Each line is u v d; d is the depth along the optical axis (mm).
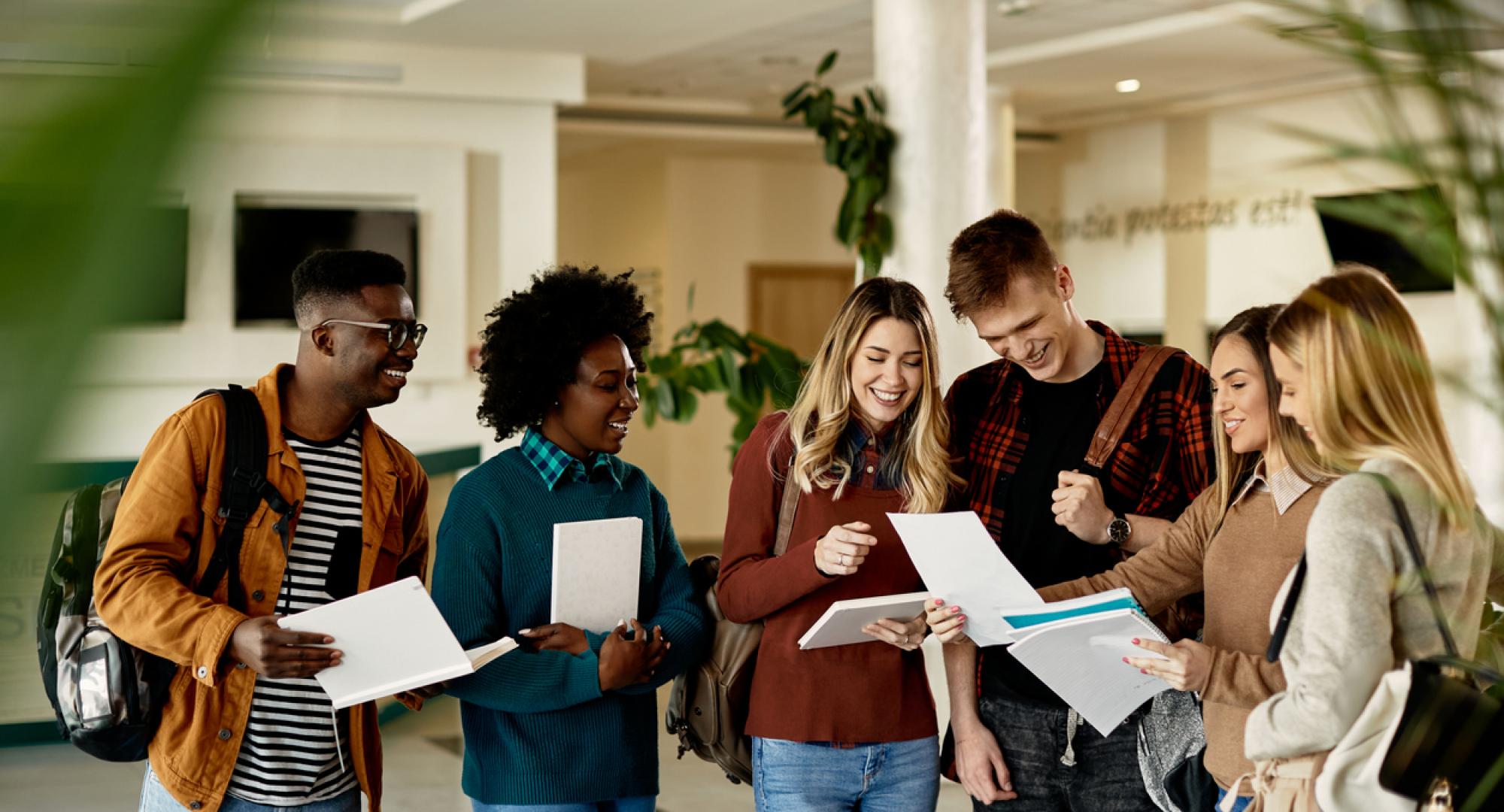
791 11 7160
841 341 2418
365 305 2164
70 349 128
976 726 2535
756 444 2529
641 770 2396
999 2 7750
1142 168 11633
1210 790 2322
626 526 2344
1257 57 8898
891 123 5492
